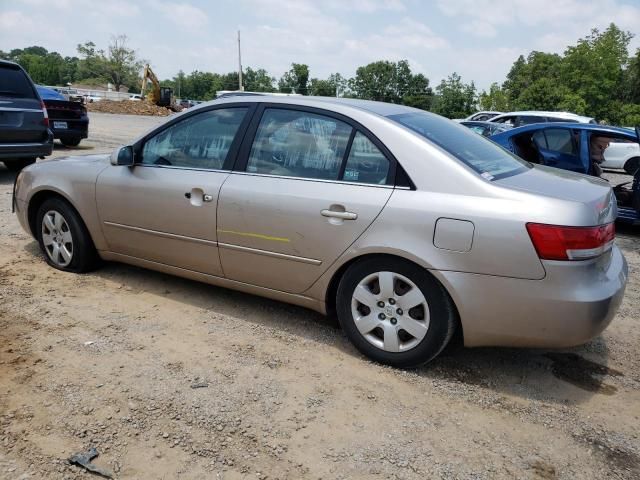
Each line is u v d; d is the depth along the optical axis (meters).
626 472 2.55
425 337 3.19
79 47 94.00
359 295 3.38
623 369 3.54
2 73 8.36
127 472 2.39
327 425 2.78
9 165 10.07
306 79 85.00
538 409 3.03
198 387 3.06
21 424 2.66
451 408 2.99
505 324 3.01
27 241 5.54
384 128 3.34
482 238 2.95
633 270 5.79
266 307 4.21
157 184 4.04
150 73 43.50
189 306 4.16
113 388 3.00
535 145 8.36
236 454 2.54
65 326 3.71
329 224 3.36
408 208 3.13
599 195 3.15
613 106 44.59
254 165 3.73
